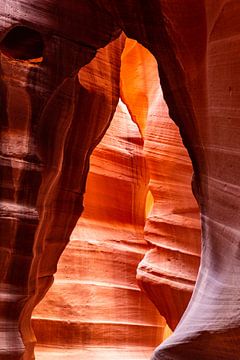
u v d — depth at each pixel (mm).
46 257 9008
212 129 6578
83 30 8227
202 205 6938
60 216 9141
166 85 7434
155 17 7238
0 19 7723
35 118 7906
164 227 11273
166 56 7277
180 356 5883
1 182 7695
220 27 6273
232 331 5633
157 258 11258
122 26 7809
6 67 7750
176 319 10984
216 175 6535
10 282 7770
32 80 7871
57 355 11578
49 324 11805
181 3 6812
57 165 8359
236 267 5965
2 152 7707
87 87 9555
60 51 8055
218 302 5980
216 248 6488
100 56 9836
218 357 5707
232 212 6191
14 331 7738
